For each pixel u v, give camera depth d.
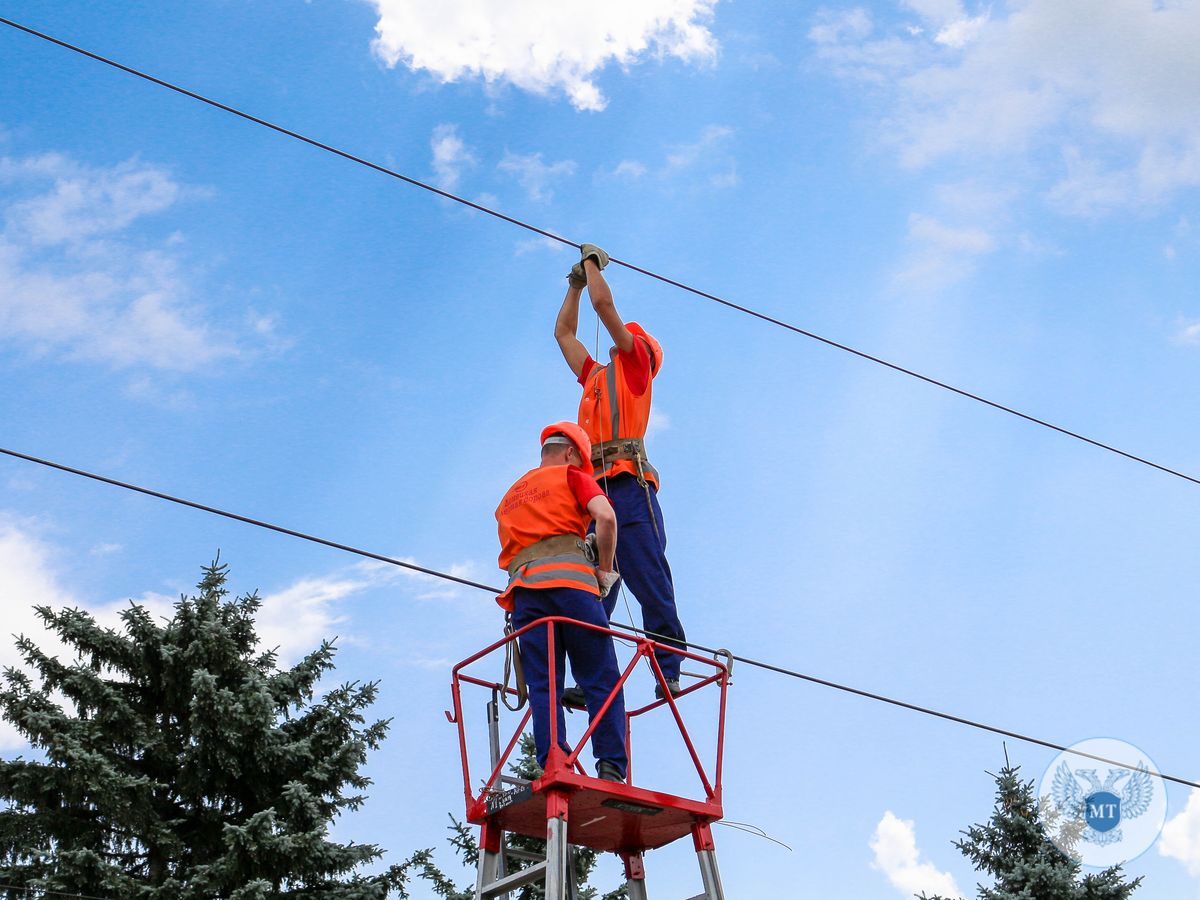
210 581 19.92
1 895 16.61
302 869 17.16
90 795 17.42
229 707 17.83
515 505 7.38
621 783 6.70
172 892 16.62
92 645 18.75
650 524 8.33
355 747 18.42
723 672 7.67
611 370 8.68
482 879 6.98
